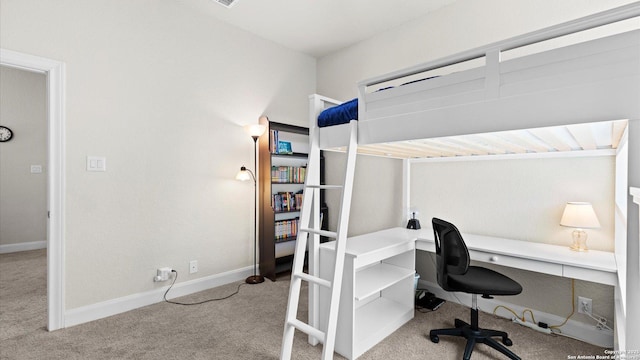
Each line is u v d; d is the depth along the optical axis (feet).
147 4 8.95
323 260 7.07
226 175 10.87
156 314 8.32
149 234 9.02
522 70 3.95
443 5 9.58
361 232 11.95
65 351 6.49
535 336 7.36
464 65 9.19
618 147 5.92
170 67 9.43
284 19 10.58
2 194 14.65
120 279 8.46
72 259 7.67
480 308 8.86
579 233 6.97
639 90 3.20
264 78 12.01
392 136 5.32
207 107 10.34
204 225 10.30
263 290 10.20
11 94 14.83
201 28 10.16
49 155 7.38
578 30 3.63
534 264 6.56
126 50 8.54
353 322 6.36
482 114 4.25
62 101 7.48
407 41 10.61
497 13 8.50
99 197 8.09
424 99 4.92
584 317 7.28
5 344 6.73
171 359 6.24
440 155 9.28
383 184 11.25
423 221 10.12
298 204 12.83
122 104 8.47
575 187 7.31
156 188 9.15
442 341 7.13
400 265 8.75
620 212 5.46
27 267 12.24
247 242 11.53
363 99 5.83
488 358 6.41
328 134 6.68
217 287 10.47
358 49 12.21
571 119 3.57
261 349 6.65
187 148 9.84
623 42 3.29
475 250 7.43
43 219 15.69
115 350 6.55
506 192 8.40
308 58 13.62
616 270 5.62
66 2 7.57
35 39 7.14
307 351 6.63
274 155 11.83
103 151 8.14
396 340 7.16
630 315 3.32
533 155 7.87
